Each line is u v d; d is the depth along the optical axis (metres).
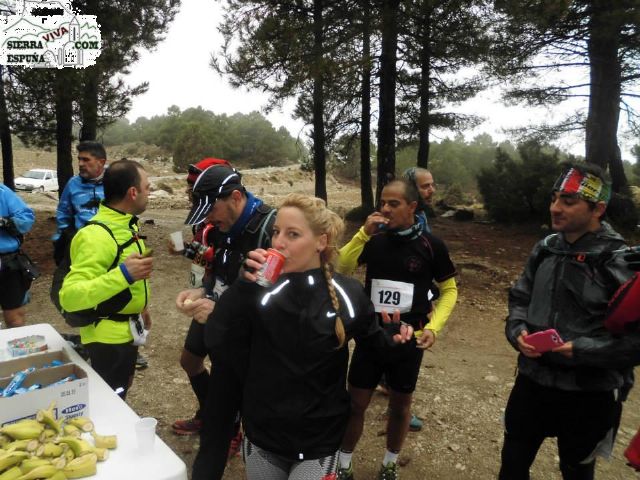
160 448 1.70
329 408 1.73
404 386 2.67
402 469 3.15
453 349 5.28
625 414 3.96
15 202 3.81
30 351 2.24
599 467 3.22
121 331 2.50
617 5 9.12
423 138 14.79
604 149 11.60
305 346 1.67
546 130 12.44
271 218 2.37
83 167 4.25
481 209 18.30
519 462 2.29
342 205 27.61
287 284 1.72
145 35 11.16
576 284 2.08
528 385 2.24
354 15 9.05
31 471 1.47
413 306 2.69
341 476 2.77
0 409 1.63
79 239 2.38
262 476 1.77
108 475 1.55
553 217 2.16
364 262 2.83
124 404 1.97
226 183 2.28
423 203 3.34
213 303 2.22
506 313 6.57
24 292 3.98
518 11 8.77
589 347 1.95
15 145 53.78
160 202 23.27
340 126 15.36
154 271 7.87
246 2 11.03
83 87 9.61
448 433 3.58
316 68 8.99
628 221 6.13
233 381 1.80
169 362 4.60
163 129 87.50
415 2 8.46
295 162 85.44
